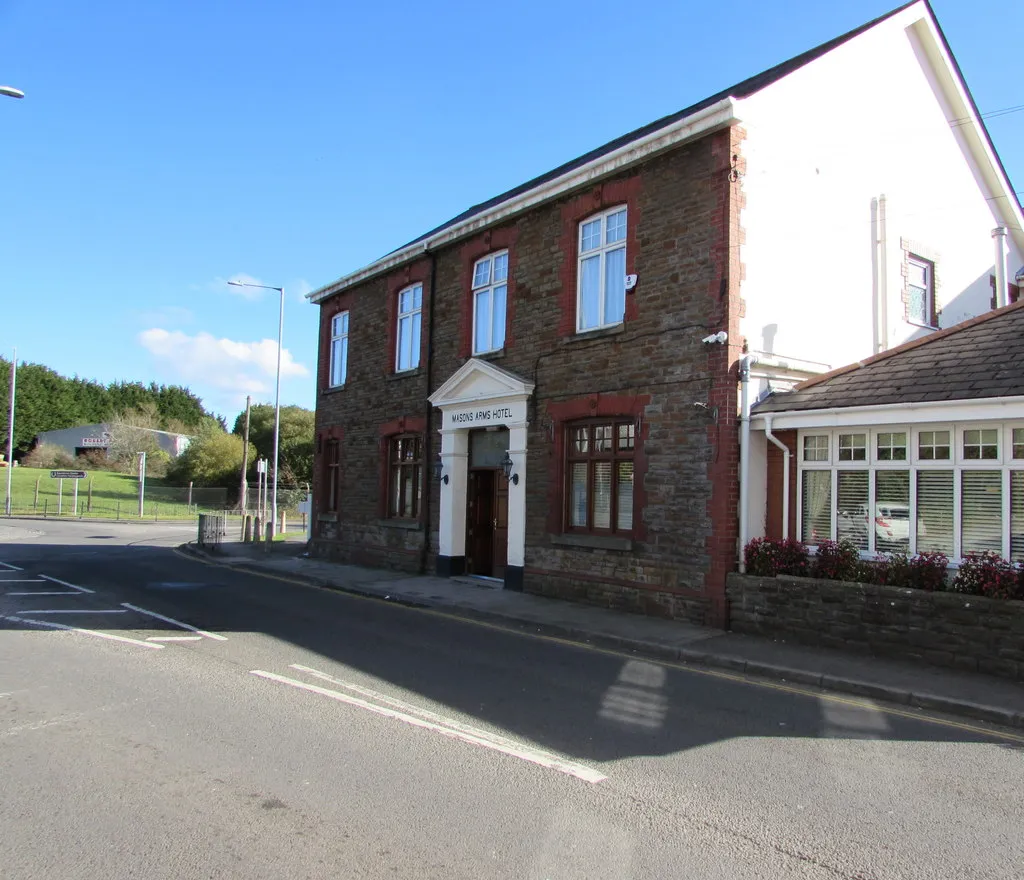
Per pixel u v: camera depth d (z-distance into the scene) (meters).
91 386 89.38
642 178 11.98
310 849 3.96
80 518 41.78
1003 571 7.99
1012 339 9.43
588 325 12.96
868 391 9.84
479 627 10.91
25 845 3.98
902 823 4.45
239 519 40.56
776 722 6.48
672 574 11.05
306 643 9.39
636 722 6.38
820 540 10.34
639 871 3.79
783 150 11.45
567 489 13.12
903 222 13.48
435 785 4.88
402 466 17.81
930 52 13.98
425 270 16.98
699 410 10.84
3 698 6.78
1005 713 6.57
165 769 5.09
